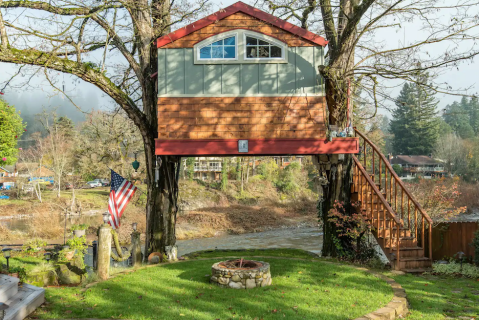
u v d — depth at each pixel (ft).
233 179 167.02
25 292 22.57
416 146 243.19
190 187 145.28
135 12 40.11
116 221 36.17
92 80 35.27
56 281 28.63
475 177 199.62
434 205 41.57
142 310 21.31
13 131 138.41
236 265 27.84
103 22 37.37
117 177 37.17
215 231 104.12
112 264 39.70
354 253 39.27
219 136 35.55
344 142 35.81
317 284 26.76
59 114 143.64
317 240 89.30
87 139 104.68
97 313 20.94
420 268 33.17
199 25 35.81
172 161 40.55
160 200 40.01
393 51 36.55
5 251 27.78
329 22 42.14
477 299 24.20
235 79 35.99
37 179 141.59
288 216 128.36
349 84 37.40
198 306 21.86
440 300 23.90
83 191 159.22
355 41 36.09
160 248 39.65
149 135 39.91
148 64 40.75
